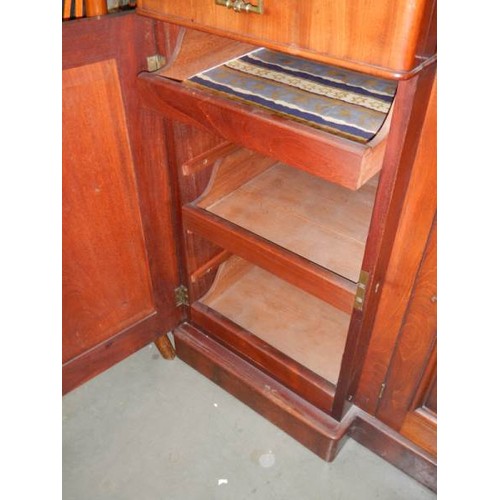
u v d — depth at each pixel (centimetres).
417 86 60
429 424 99
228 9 67
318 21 59
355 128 76
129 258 107
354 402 111
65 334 103
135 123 90
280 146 71
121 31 79
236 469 112
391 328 92
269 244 96
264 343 116
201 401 127
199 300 128
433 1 53
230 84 89
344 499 107
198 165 103
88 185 90
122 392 129
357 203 116
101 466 112
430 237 77
